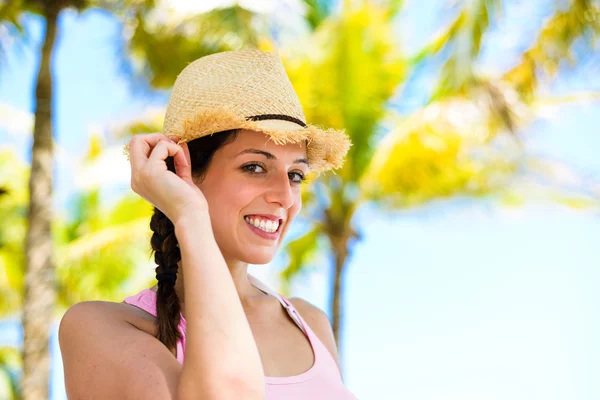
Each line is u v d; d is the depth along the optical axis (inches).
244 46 493.4
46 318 500.1
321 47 544.4
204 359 77.7
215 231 97.3
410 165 569.0
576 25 520.7
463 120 557.0
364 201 633.6
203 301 80.1
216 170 96.9
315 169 114.3
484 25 533.6
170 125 99.7
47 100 512.7
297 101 103.6
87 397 83.9
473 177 593.9
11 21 520.1
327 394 97.1
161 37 508.7
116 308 91.4
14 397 843.4
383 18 556.7
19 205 763.4
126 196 693.3
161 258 93.7
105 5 525.0
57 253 655.1
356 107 559.8
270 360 97.4
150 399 79.7
